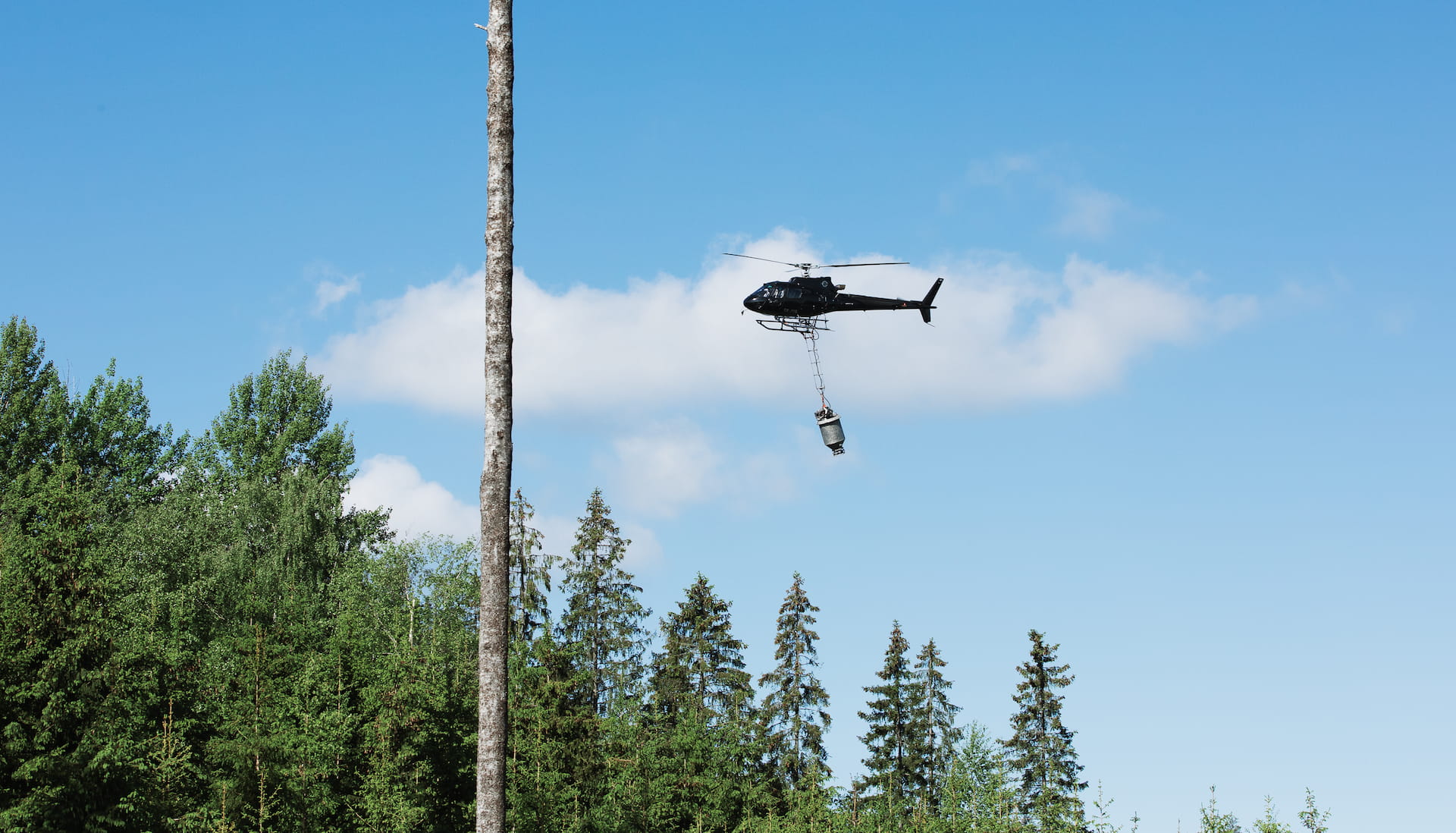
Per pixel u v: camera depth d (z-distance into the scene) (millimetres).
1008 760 54781
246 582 47688
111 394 59719
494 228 13234
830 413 30891
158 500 58562
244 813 28625
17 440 55594
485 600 12742
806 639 56562
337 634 35688
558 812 35969
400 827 29891
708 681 58062
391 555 55719
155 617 35688
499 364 13055
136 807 25219
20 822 23094
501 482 12898
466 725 34219
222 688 33344
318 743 31156
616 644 54438
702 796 43438
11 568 25625
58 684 24875
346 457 65062
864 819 46031
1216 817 30094
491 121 13383
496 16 13547
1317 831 28484
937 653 58938
